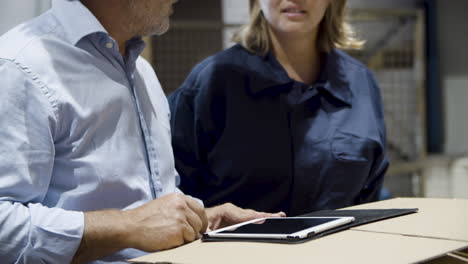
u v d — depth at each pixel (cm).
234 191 172
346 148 174
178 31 436
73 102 115
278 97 175
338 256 85
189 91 176
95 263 118
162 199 113
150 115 136
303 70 182
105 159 119
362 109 182
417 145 459
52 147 111
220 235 104
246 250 93
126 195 122
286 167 171
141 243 107
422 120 454
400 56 474
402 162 461
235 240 102
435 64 543
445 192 483
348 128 177
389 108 476
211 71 175
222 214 144
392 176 472
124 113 125
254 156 170
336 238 96
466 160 485
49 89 112
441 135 546
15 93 108
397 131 475
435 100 545
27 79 110
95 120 118
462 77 548
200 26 389
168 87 436
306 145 172
